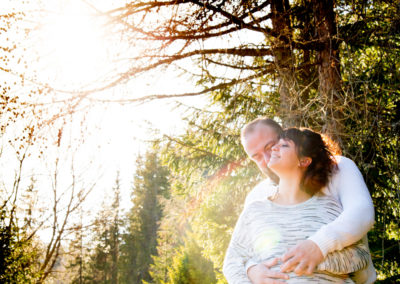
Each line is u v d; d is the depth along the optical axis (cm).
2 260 678
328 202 145
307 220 142
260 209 156
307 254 129
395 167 321
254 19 380
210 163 614
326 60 373
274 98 434
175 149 623
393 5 346
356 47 395
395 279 474
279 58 391
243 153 550
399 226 402
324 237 129
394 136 336
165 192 2678
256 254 154
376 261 468
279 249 143
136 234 3581
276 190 173
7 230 688
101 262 3197
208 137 534
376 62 353
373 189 408
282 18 399
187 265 1397
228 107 439
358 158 364
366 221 131
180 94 424
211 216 672
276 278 137
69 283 2602
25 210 881
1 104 359
